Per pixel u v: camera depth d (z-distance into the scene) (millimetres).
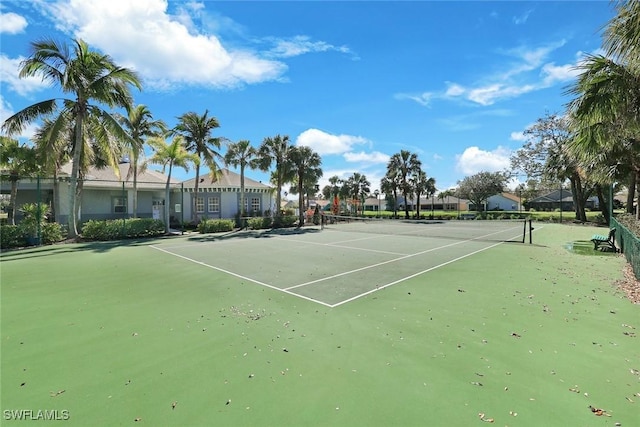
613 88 6602
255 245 14156
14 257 10828
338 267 8969
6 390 2988
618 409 2682
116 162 16500
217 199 28688
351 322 4734
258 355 3689
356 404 2762
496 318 4848
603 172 13547
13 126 13828
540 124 31516
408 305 5520
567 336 4176
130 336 4234
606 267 8781
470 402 2783
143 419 2582
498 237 17562
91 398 2867
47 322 4738
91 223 16156
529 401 2795
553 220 31391
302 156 26141
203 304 5629
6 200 22812
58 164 17875
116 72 14742
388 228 25078
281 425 2500
